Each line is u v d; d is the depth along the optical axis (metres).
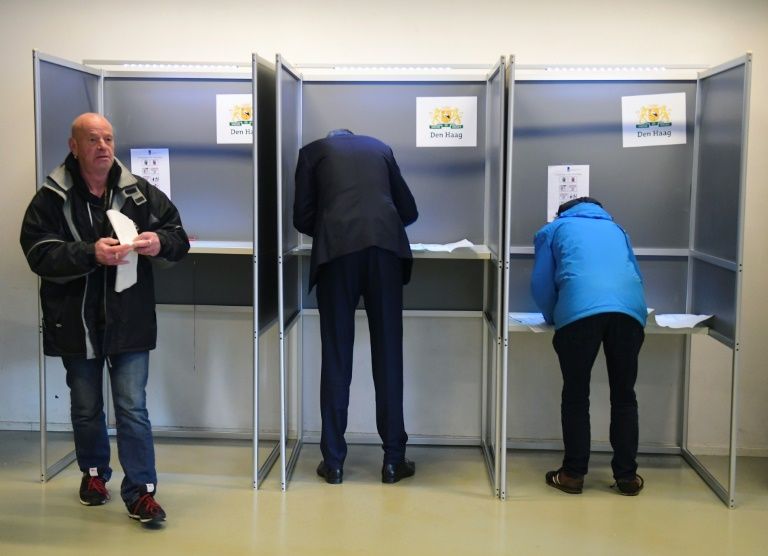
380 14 4.14
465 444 4.30
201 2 4.18
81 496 3.47
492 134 3.85
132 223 3.14
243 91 4.13
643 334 3.52
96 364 3.35
